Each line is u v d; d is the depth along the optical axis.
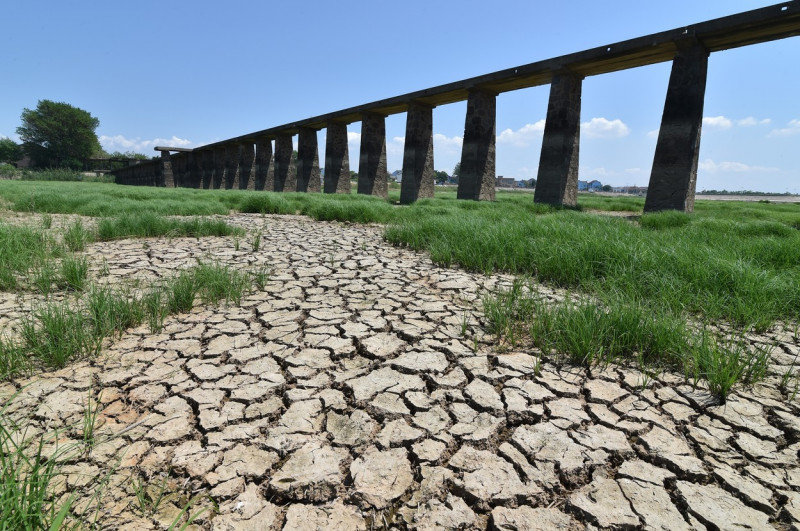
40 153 75.62
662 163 13.40
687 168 12.91
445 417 1.91
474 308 3.36
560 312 2.81
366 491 1.48
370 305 3.41
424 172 22.48
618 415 1.94
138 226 6.43
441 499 1.46
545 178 16.80
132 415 1.88
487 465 1.61
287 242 6.34
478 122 19.16
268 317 3.11
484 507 1.43
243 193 17.27
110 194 14.47
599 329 2.56
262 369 2.32
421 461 1.63
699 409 1.99
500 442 1.75
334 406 1.99
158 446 1.68
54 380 2.14
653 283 3.56
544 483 1.53
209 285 3.55
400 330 2.88
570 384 2.19
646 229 6.88
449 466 1.61
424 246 5.86
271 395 2.07
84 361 2.35
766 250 4.61
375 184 25.25
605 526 1.35
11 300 3.24
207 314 3.15
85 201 10.37
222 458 1.63
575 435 1.79
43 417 1.84
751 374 2.30
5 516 1.18
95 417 1.84
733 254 4.31
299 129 29.67
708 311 3.19
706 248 4.41
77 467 1.55
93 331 2.56
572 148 16.84
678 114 13.01
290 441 1.73
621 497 1.47
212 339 2.70
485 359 2.46
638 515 1.40
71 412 1.88
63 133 76.19
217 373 2.27
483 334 2.83
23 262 3.93
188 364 2.36
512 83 18.16
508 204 14.02
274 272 4.43
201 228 6.77
